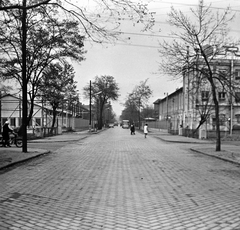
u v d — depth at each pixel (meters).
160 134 47.84
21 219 5.61
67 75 33.59
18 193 7.69
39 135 34.09
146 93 65.81
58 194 7.58
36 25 20.94
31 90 27.95
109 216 5.77
